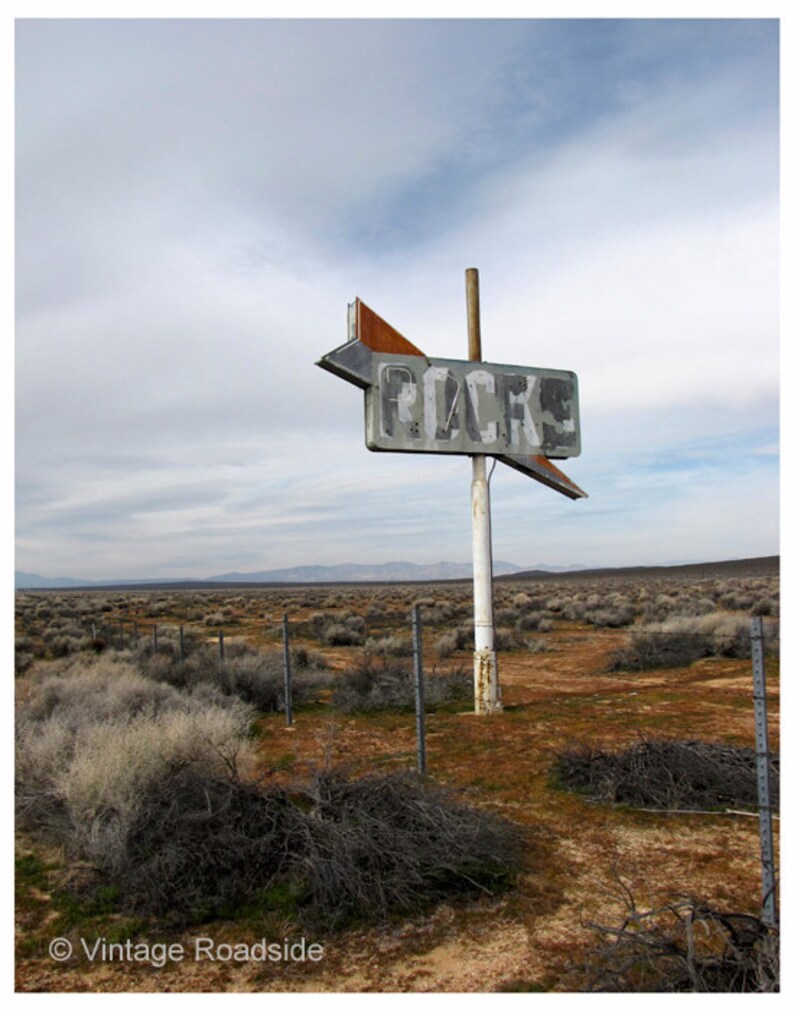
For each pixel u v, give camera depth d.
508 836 5.78
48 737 7.79
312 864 4.95
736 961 3.72
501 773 7.98
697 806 6.85
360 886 4.90
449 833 5.31
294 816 5.51
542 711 11.34
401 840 5.18
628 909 4.81
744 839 6.05
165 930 4.73
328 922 4.72
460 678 14.04
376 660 17.81
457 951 4.39
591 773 7.53
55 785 6.71
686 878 5.30
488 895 5.08
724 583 61.41
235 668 13.88
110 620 39.31
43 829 6.38
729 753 7.61
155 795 5.80
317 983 4.11
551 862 5.64
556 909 4.88
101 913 4.99
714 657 17.50
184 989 4.09
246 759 7.40
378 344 10.59
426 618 35.78
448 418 10.82
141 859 5.33
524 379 11.41
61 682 12.27
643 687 13.82
